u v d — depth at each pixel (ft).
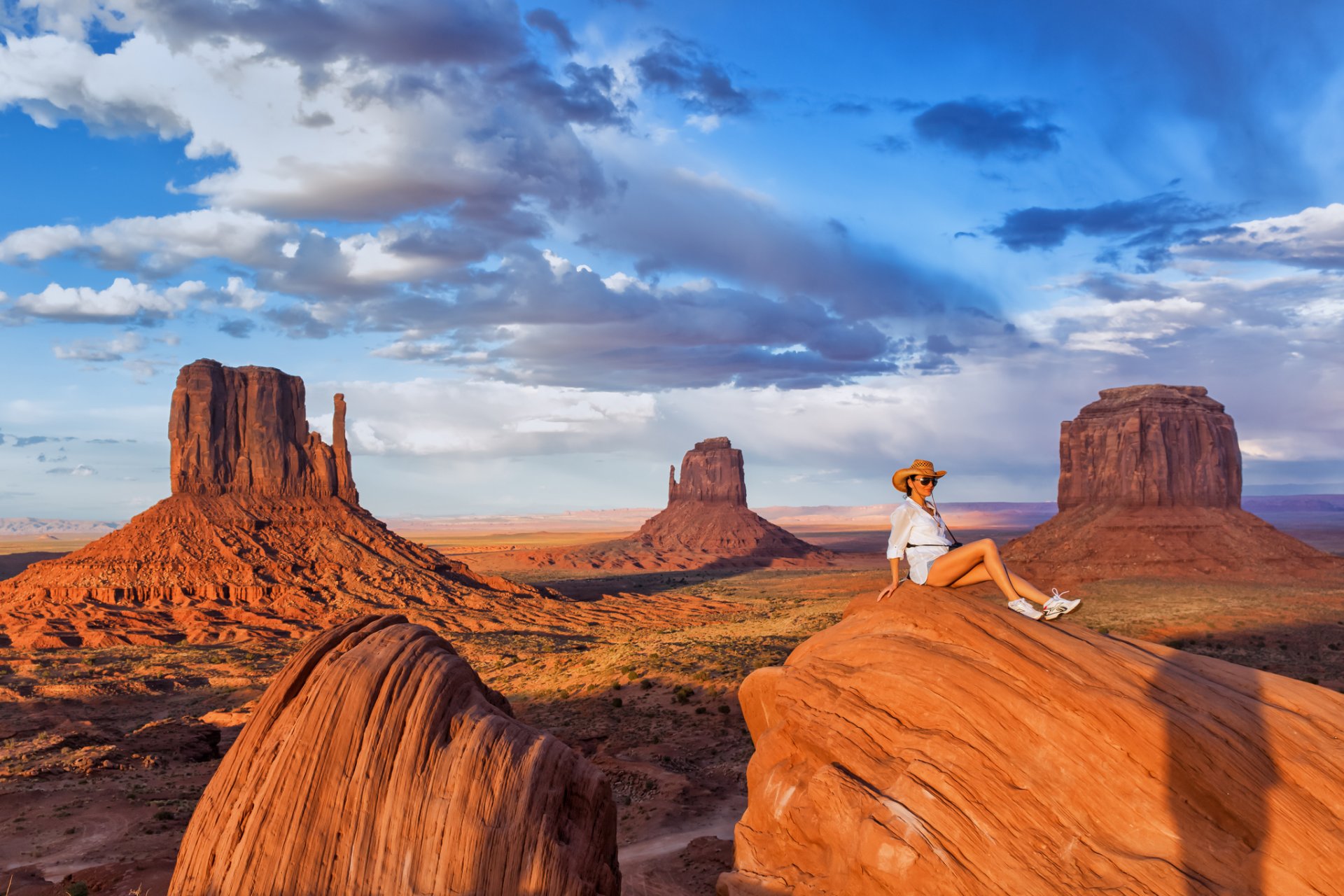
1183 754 22.47
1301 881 20.36
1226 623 256.52
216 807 25.31
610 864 28.84
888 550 30.07
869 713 26.61
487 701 29.43
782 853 27.96
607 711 170.19
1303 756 22.44
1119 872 21.26
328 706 26.05
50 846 100.94
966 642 26.61
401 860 24.18
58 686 228.43
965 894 21.91
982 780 23.49
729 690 172.35
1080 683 24.44
